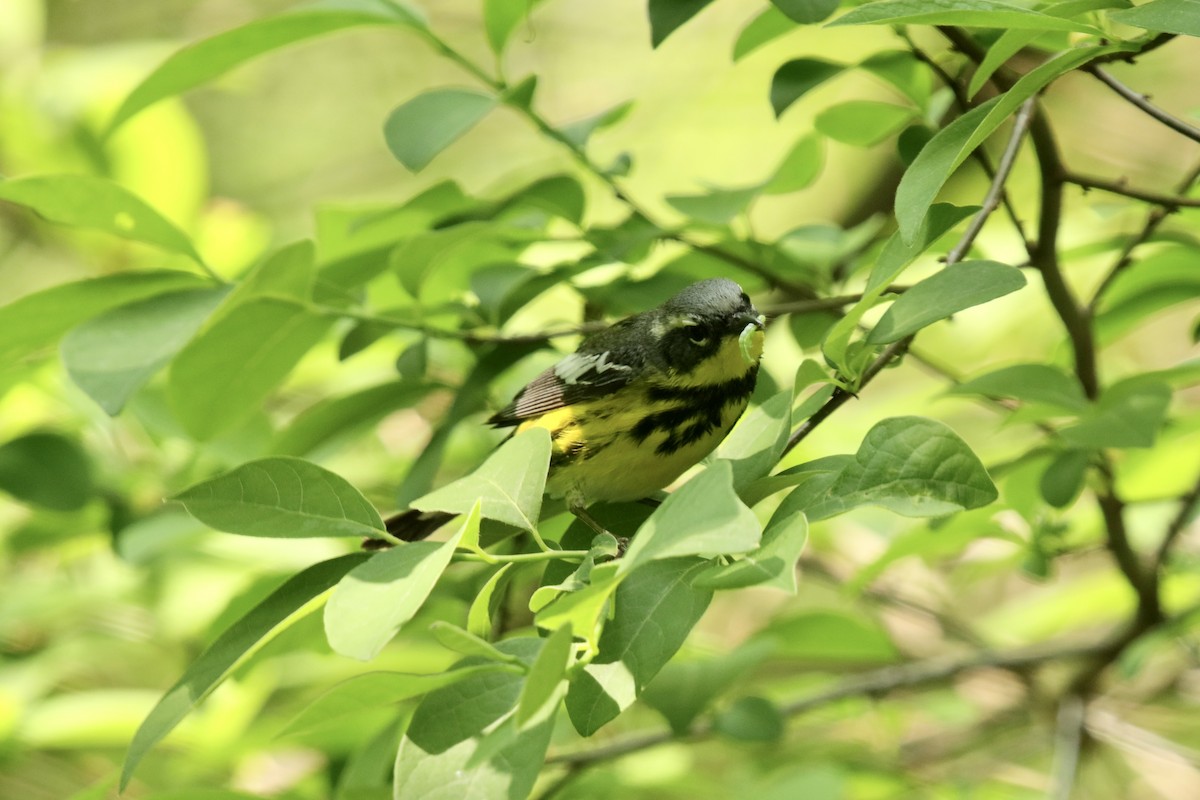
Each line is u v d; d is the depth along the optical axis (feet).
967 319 44.47
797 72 28.09
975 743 42.83
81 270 61.41
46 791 44.04
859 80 71.36
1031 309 44.06
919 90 29.30
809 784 29.43
